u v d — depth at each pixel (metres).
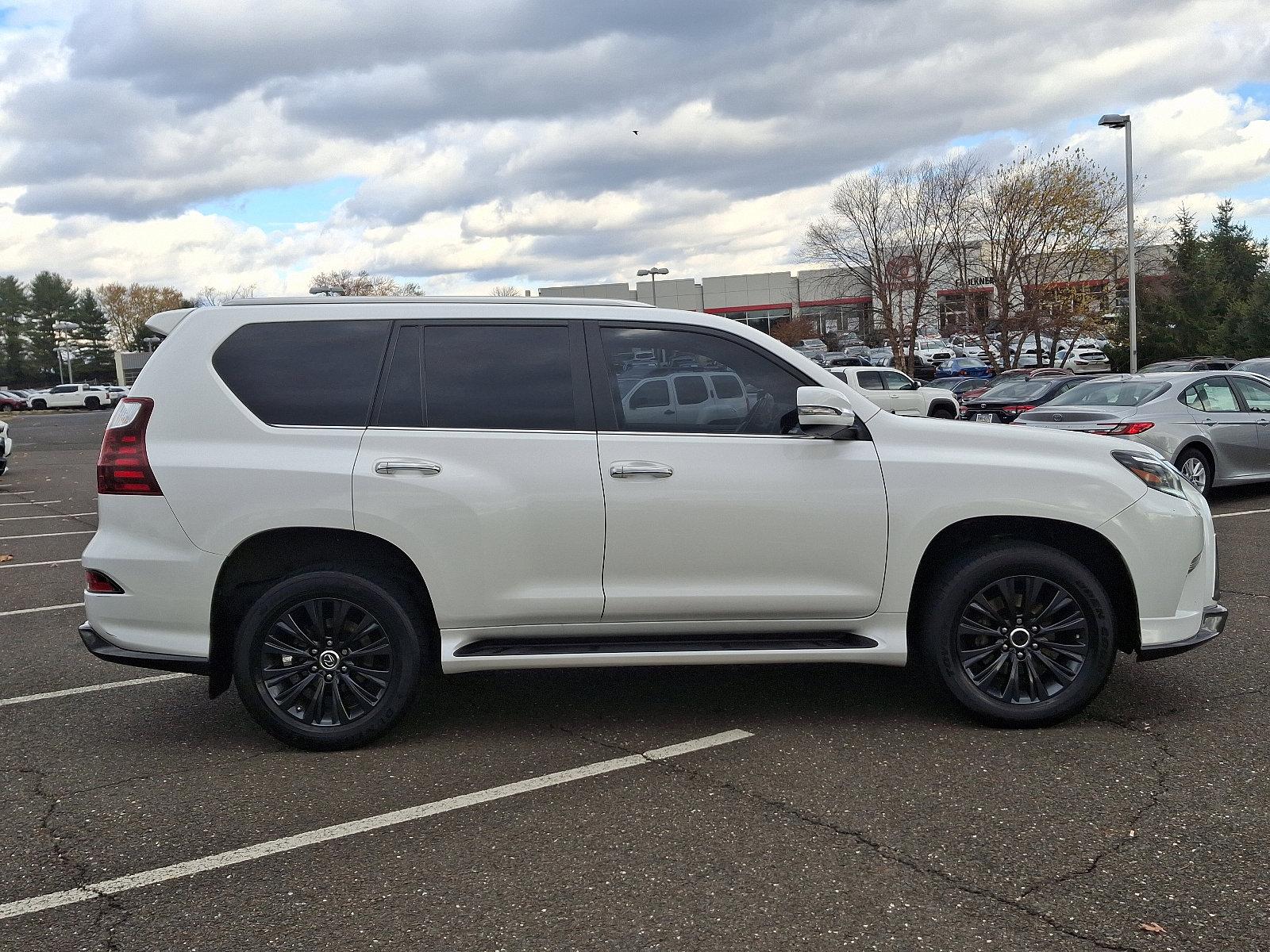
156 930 2.92
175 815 3.72
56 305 107.56
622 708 4.87
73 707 5.09
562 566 4.28
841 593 4.35
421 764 4.19
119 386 77.94
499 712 4.84
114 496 4.25
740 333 4.46
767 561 4.32
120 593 4.23
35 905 3.08
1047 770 3.96
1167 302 41.47
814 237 47.03
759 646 4.32
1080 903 2.95
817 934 2.81
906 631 4.51
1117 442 4.52
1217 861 3.19
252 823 3.64
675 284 91.06
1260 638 5.89
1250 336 39.34
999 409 16.61
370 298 4.47
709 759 4.17
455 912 2.98
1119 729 4.41
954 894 3.02
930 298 46.12
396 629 4.27
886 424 4.44
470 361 4.39
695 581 4.32
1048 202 39.81
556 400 4.36
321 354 4.37
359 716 4.32
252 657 4.24
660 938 2.81
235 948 2.81
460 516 4.21
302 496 4.18
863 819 3.56
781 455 4.33
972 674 4.41
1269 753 4.08
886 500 4.31
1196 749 4.14
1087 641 4.33
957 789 3.79
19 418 56.44
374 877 3.21
